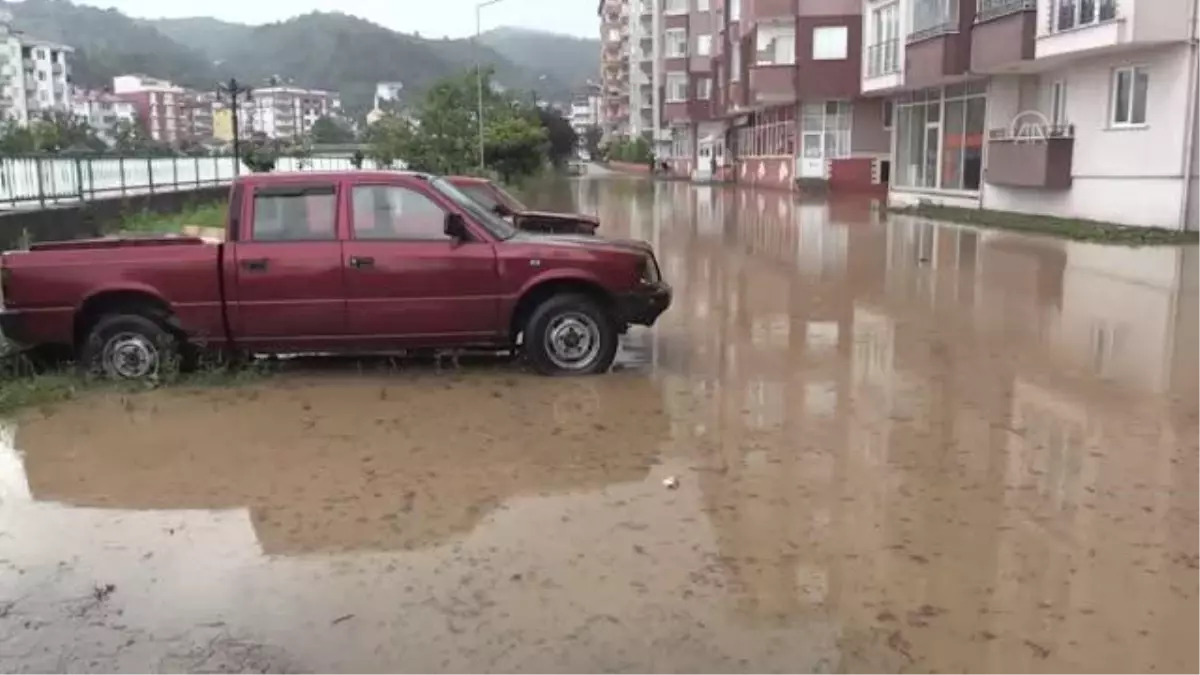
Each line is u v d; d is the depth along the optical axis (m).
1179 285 14.23
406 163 45.22
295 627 4.46
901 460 6.64
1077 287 14.27
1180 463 6.54
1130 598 4.65
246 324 8.76
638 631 4.38
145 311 8.81
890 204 33.62
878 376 9.01
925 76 29.69
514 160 52.91
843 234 23.41
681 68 76.31
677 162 85.19
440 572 5.00
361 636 4.36
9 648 4.31
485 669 4.08
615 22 139.62
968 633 4.34
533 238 9.23
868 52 36.72
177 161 29.11
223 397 8.41
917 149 34.72
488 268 8.85
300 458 6.82
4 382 8.62
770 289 14.49
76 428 7.58
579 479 6.34
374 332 8.84
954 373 9.10
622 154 116.12
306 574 5.00
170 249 8.72
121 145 32.91
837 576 4.89
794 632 4.36
